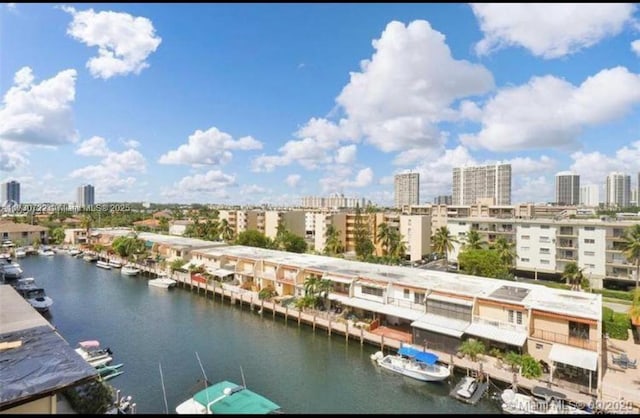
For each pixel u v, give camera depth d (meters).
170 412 26.16
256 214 119.75
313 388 30.27
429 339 35.66
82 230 118.19
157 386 30.17
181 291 62.72
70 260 94.38
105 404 24.16
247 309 52.06
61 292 62.06
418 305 41.56
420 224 91.50
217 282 60.50
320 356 36.41
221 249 74.50
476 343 32.19
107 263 84.69
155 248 85.38
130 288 64.94
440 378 30.38
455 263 83.31
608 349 35.66
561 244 68.19
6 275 69.12
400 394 29.28
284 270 56.84
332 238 88.56
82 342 37.06
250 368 33.78
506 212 104.62
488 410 26.91
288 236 91.12
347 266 54.38
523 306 34.22
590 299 36.31
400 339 37.75
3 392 19.81
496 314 36.19
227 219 121.69
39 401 21.11
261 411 23.84
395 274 48.31
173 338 41.06
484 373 30.05
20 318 32.66
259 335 41.97
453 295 38.97
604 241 63.00
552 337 32.28
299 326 44.72
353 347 38.50
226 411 23.86
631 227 57.19
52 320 47.34
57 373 22.11
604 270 62.94
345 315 44.75
